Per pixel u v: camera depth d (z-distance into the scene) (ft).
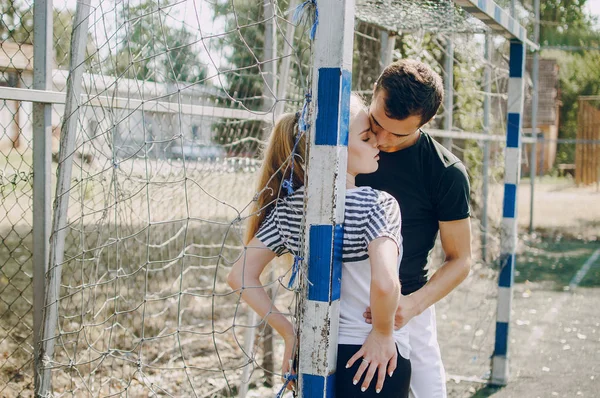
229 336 15.99
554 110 75.72
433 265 22.62
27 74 9.94
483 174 26.27
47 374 8.30
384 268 5.68
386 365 5.91
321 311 5.80
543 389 14.28
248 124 16.25
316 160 5.75
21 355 13.16
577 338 18.49
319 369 5.83
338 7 5.62
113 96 8.01
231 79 14.30
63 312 11.18
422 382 8.05
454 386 14.24
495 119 27.76
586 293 24.50
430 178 7.74
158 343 14.49
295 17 5.90
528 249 33.96
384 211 6.01
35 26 8.46
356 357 5.95
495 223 28.09
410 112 6.22
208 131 13.47
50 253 8.14
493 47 22.38
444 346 17.03
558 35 45.70
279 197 6.59
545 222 42.78
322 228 5.76
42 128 8.52
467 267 7.70
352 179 6.53
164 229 14.24
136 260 13.44
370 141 6.59
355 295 6.23
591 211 48.11
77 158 9.13
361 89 19.30
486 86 24.91
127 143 10.47
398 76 6.28
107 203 8.39
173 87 11.41
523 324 19.99
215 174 14.64
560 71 72.59
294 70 14.73
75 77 7.88
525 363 16.16
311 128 5.75
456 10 11.32
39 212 8.61
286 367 6.22
